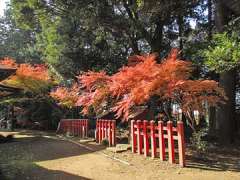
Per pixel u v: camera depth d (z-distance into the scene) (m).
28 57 38.16
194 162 10.27
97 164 10.34
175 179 8.31
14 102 26.88
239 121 18.33
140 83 10.92
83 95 15.69
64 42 23.33
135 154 11.76
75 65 23.39
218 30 15.14
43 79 24.27
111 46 22.00
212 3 18.09
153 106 13.75
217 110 15.37
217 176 8.52
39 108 28.28
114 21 17.09
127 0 17.06
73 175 8.98
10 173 9.18
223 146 13.80
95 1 17.00
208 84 10.73
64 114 26.91
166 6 15.45
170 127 10.19
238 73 17.94
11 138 18.08
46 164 10.53
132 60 14.77
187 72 11.55
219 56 8.48
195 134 12.48
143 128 11.54
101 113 17.16
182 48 17.19
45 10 20.50
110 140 14.38
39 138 18.84
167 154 11.30
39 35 30.02
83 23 19.64
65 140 17.44
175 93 11.24
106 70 22.09
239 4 14.25
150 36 17.97
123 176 8.78
